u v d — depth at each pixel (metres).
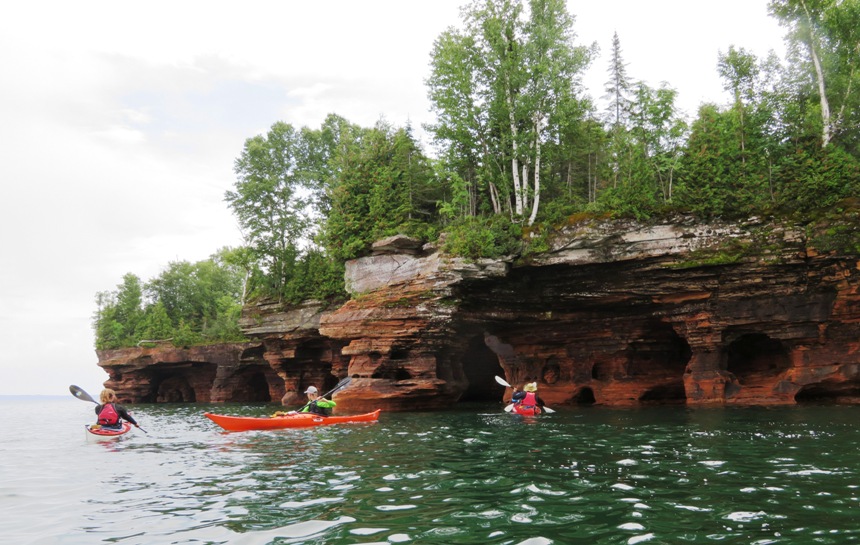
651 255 27.48
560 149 36.62
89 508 7.39
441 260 29.14
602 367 32.81
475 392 43.12
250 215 51.62
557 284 30.16
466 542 5.57
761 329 26.89
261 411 36.41
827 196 25.64
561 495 7.59
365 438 14.89
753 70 39.38
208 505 7.39
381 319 29.89
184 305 81.69
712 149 29.98
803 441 12.72
